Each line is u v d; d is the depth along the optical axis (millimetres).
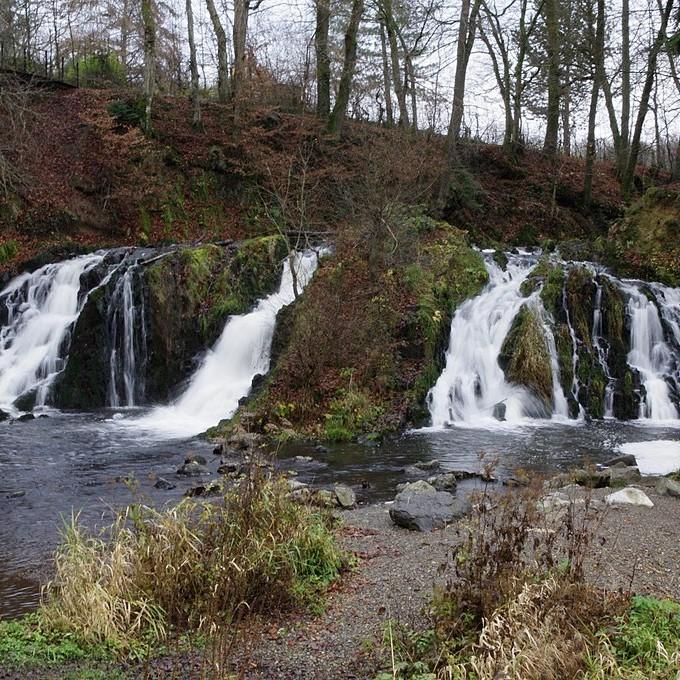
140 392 18250
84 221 24047
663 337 18359
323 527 6984
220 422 14484
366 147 22125
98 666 5008
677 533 7113
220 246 20438
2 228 22625
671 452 12852
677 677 3977
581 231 27891
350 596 5980
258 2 29125
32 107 27422
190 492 9602
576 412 16516
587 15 29141
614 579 5789
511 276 20031
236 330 17844
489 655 4293
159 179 25500
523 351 16828
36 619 5793
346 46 27906
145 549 5910
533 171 30766
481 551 5340
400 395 15227
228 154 27078
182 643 5285
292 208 22719
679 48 22656
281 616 5664
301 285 18938
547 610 4652
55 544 7973
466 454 12633
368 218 18375
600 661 4176
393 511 8094
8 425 15023
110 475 11000
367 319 16234
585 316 18000
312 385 14891
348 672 4785
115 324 18547
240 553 5879
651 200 24219
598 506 8188
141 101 27656
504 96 32875
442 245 19828
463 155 29734
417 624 5324
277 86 32344
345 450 12961
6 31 30344
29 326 19125
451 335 17359
